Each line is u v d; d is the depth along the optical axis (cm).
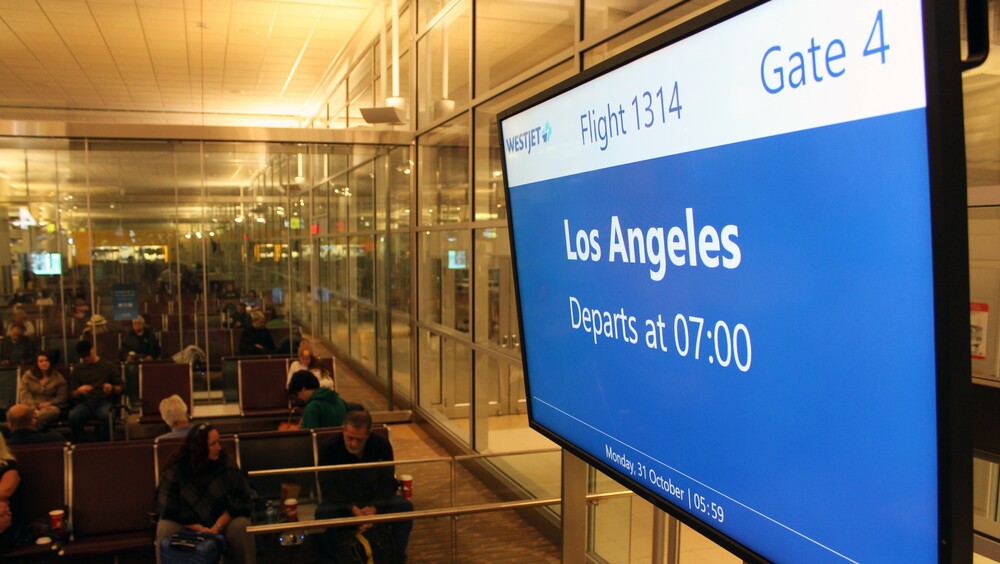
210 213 991
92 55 1390
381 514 407
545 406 265
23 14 1130
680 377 180
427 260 968
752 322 153
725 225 159
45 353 857
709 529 172
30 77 1574
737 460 161
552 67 582
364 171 1030
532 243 262
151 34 1248
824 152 131
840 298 130
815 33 132
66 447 531
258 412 912
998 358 225
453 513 403
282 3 1088
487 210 741
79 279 961
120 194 964
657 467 193
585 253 224
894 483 121
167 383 903
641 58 186
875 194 121
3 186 930
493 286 725
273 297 1021
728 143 156
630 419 205
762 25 144
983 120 233
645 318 194
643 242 191
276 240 1015
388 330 1052
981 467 233
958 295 109
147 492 535
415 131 1004
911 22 112
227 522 478
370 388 1055
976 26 111
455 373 846
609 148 205
